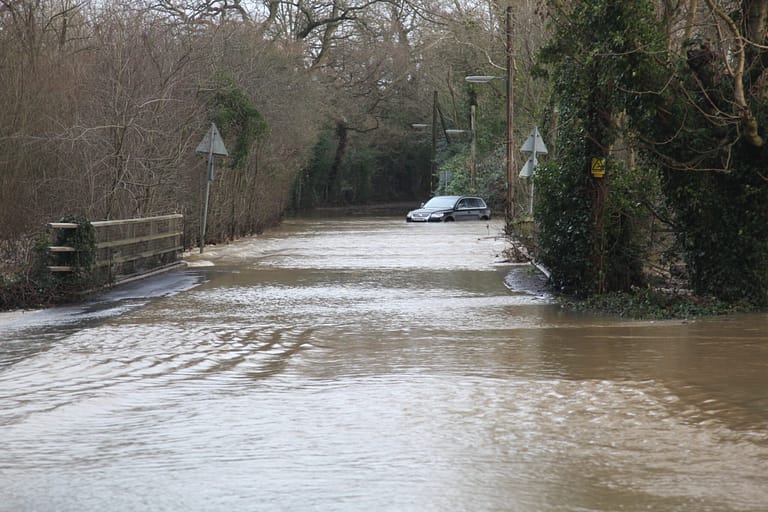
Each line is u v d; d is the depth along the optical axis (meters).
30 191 29.67
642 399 12.62
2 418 11.86
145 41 36.91
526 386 13.53
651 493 8.71
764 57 23.08
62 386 13.83
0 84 29.12
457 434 10.84
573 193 24.98
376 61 109.44
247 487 8.93
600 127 24.50
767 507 8.32
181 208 41.34
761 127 22.52
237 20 66.69
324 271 33.31
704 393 12.97
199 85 43.97
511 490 8.80
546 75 26.42
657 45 22.77
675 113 23.02
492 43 76.88
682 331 19.22
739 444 10.38
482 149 94.31
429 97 115.69
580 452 10.09
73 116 32.28
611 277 25.06
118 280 27.91
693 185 23.27
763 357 15.84
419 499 8.54
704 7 29.80
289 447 10.34
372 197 134.00
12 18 32.22
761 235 22.84
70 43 37.78
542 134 56.06
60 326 19.98
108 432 11.12
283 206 76.75
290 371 14.89
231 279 30.44
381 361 15.72
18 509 8.40
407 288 27.67
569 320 21.03
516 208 57.62
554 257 25.61
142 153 34.69
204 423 11.49
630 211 25.06
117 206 32.91
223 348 17.16
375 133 124.19
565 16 25.09
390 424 11.34
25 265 24.61
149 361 15.84
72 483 9.12
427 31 103.75
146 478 9.26
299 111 77.19
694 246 23.58
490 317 21.48
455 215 79.56
